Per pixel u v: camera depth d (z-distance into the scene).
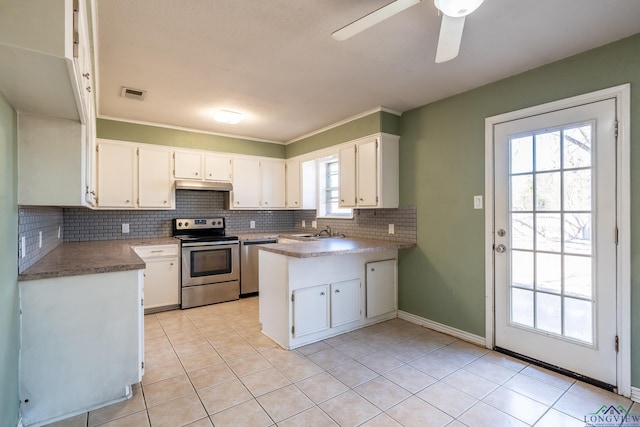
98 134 3.66
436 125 3.21
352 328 3.22
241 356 2.64
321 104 3.30
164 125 4.05
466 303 2.97
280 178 5.06
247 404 1.99
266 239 4.63
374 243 3.36
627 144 2.05
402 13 1.79
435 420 1.84
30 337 1.79
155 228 4.30
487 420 1.84
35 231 2.16
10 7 1.04
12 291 1.63
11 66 1.17
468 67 2.48
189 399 2.04
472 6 1.42
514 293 2.65
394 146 3.53
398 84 2.80
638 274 2.03
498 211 2.73
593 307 2.22
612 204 2.12
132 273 2.06
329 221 4.70
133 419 1.85
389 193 3.48
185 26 1.91
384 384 2.22
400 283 3.58
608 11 1.78
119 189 3.76
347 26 1.52
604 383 2.16
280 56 2.29
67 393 1.88
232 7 1.73
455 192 3.04
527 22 1.88
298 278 2.84
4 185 1.52
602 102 2.16
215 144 4.45
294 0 1.68
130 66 2.42
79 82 1.36
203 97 3.08
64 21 1.09
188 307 3.94
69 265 2.01
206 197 4.70
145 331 3.18
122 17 1.80
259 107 3.39
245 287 4.47
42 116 1.84
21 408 1.77
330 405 1.98
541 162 2.47
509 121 2.65
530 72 2.52
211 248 4.11
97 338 1.96
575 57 2.28
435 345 2.86
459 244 3.02
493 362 2.54
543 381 2.26
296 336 2.81
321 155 4.30
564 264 2.36
